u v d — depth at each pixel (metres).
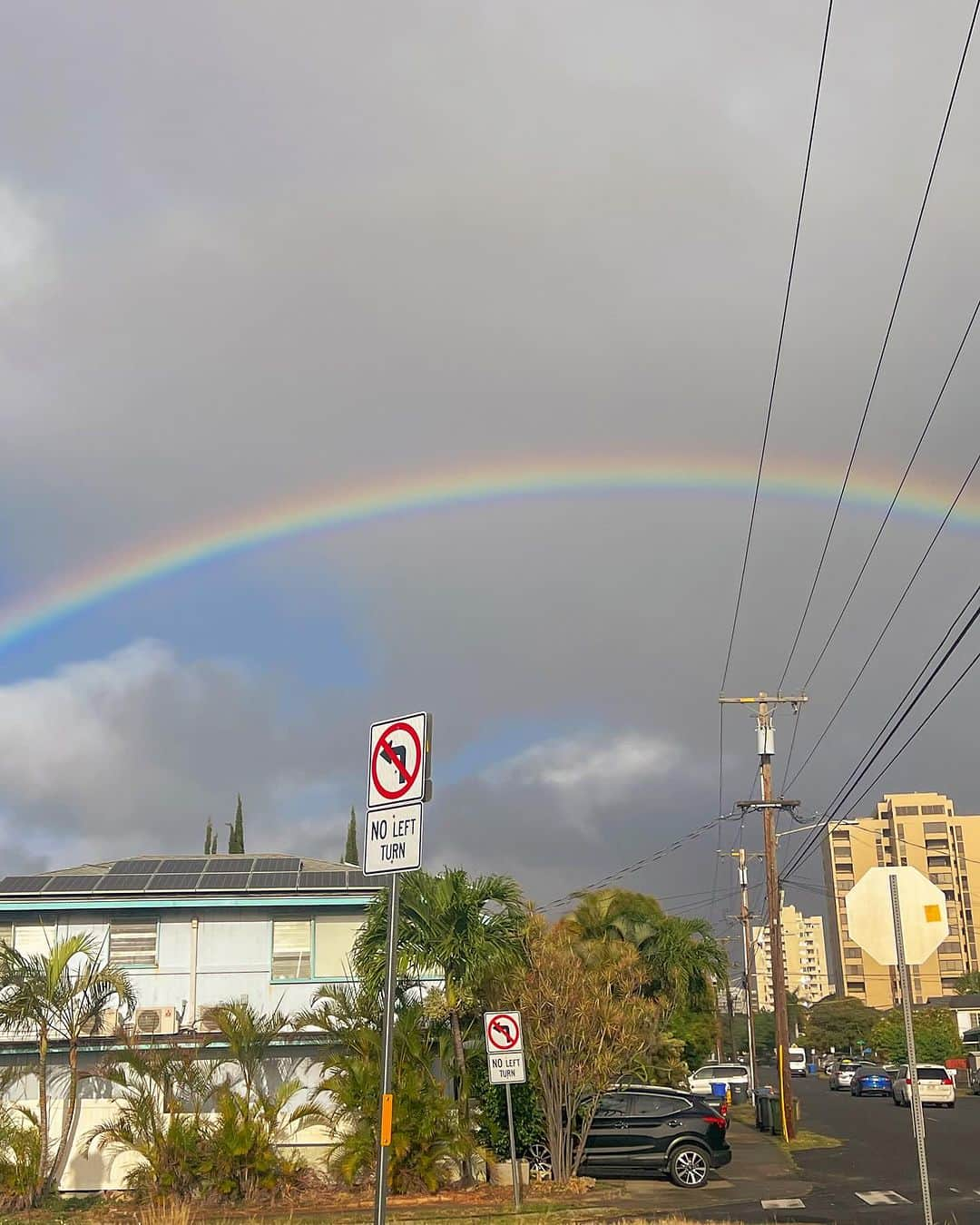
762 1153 32.59
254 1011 26.53
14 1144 23.50
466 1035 26.20
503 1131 25.59
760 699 41.38
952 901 163.38
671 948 46.59
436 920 25.22
